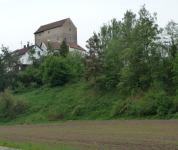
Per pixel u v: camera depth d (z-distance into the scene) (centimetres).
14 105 3744
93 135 1677
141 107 2869
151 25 3469
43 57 6262
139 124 2317
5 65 5481
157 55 3359
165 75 3300
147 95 2981
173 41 3503
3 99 3791
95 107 3469
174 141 1273
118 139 1423
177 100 2703
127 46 3959
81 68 5550
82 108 3506
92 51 3947
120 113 3094
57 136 1703
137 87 3347
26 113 3781
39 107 3931
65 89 4562
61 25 8500
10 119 3612
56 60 4925
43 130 2278
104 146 1200
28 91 5153
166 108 2712
